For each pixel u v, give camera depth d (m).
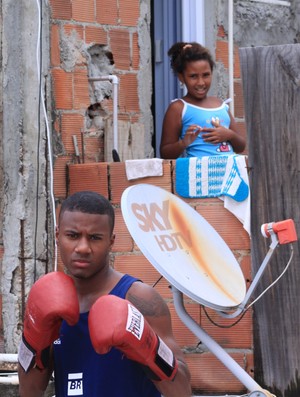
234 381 6.06
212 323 6.06
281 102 5.88
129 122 7.35
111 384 3.68
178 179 6.23
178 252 5.22
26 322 3.71
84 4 6.99
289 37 9.09
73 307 3.62
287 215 5.89
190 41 7.94
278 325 5.89
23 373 3.84
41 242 6.47
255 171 5.95
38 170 6.48
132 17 7.34
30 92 6.49
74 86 6.88
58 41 6.81
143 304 3.74
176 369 3.64
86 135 6.95
